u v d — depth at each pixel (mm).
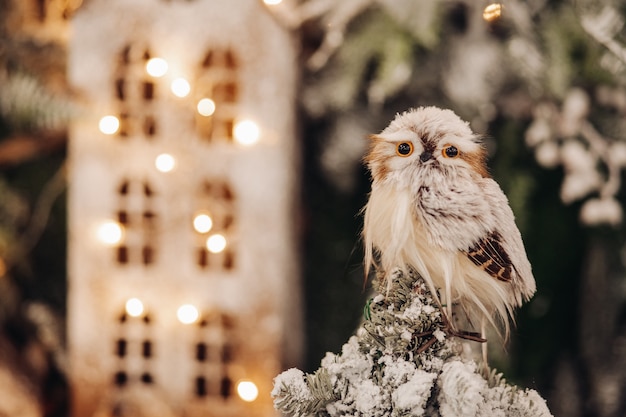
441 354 756
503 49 1104
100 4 1093
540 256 1197
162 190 1104
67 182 1313
